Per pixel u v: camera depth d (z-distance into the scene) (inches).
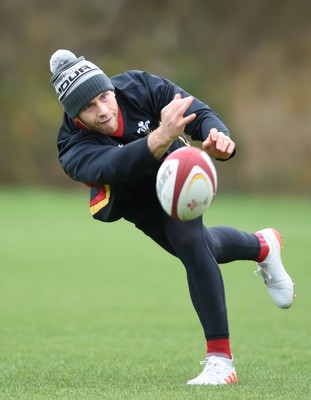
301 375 771.4
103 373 794.8
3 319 1210.6
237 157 4279.0
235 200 3720.5
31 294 1469.0
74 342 1020.5
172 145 718.5
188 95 729.0
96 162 674.8
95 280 1640.0
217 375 704.4
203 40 4842.5
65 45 4783.5
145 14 4894.2
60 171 4311.0
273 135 4458.7
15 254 2034.9
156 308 1320.1
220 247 737.6
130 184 706.2
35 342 1018.1
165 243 738.8
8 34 4751.5
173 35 4842.5
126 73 732.0
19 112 4394.7
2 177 4311.0
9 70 4643.2
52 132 4343.0
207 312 706.2
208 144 672.4
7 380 751.7
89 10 4847.4
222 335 709.3
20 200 3587.6
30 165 4323.3
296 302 1359.5
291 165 4335.6
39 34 4756.4
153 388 693.3
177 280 1641.2
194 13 4926.2
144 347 985.5
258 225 2554.1
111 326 1152.2
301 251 2003.0
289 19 4904.0
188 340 1040.8
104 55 4800.7
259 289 1517.0
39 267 1819.6
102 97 685.3
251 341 1021.2
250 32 4879.4
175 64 4658.0
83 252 2079.2
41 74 4630.9
